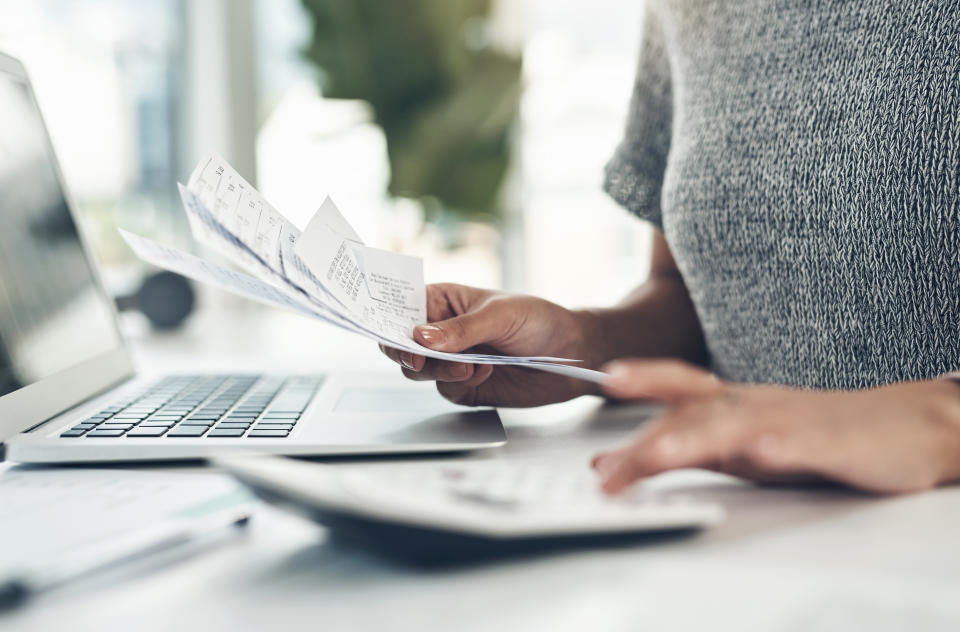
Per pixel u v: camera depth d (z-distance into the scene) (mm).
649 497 391
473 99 2314
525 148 2771
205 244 441
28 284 694
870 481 423
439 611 312
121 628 301
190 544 381
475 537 340
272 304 483
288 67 2709
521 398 712
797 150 740
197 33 2609
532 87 2605
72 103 2371
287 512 366
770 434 404
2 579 316
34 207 764
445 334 602
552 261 2879
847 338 734
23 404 600
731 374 834
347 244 607
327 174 2641
